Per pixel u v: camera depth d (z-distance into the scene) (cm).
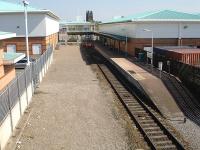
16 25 4281
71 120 1778
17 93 1709
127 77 2955
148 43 4316
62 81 2928
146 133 1555
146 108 2003
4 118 1405
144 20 4184
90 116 1853
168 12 4322
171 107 2039
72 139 1505
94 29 9881
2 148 1357
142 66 3441
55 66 3931
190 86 2381
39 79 2759
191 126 1702
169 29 4303
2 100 1380
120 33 5425
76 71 3534
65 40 8325
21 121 1745
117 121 1762
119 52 5231
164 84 2483
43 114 1884
